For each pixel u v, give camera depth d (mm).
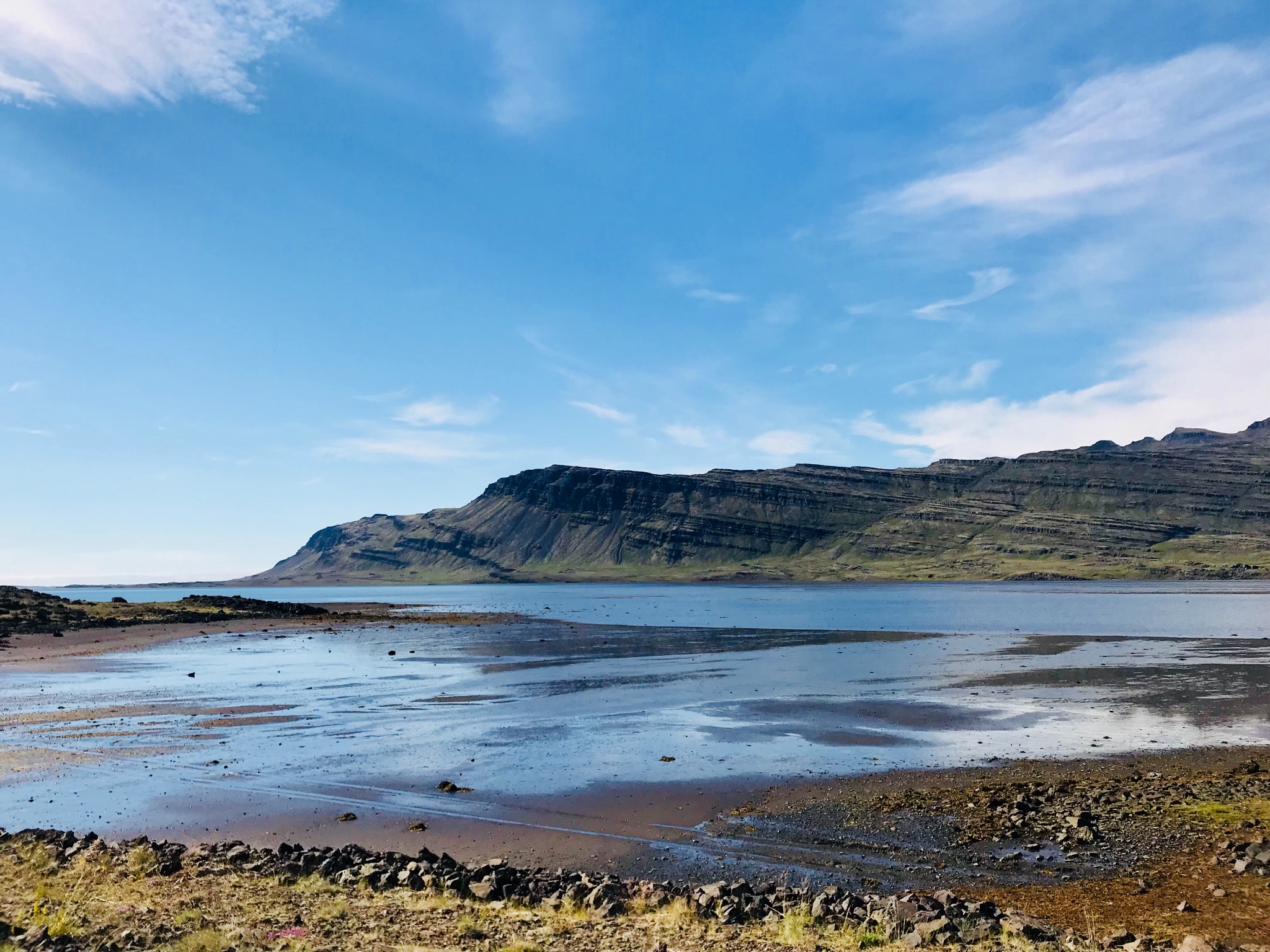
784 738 38188
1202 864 20375
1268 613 136625
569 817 26156
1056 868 20688
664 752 35375
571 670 65438
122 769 32531
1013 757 33469
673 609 181375
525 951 13109
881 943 14500
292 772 32031
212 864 19234
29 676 61719
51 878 16719
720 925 15359
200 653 80125
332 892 17094
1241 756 33031
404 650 83875
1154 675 58188
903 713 44125
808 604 197250
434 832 24625
